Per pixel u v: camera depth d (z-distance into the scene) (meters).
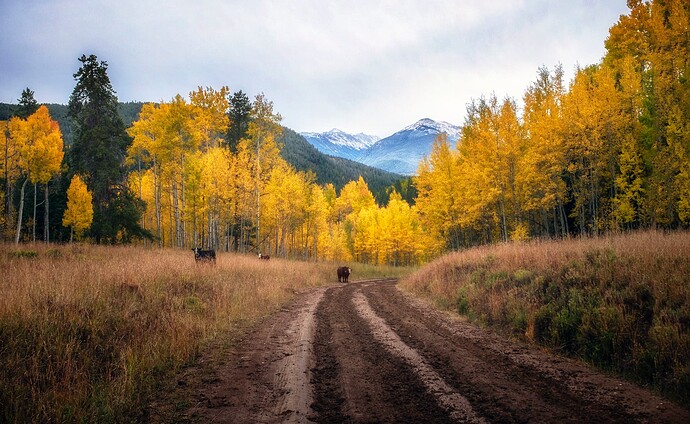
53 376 4.95
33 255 16.41
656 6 20.23
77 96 27.33
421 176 33.16
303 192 42.94
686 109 17.27
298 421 4.25
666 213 18.62
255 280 15.07
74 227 35.94
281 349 7.30
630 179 20.95
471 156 26.25
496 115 23.80
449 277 15.06
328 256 61.97
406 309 12.05
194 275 12.31
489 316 9.52
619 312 6.45
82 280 8.83
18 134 28.44
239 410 4.57
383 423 4.14
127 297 8.48
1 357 5.10
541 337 7.46
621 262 8.44
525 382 5.29
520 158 22.45
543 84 27.02
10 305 6.16
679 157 16.91
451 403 4.63
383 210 58.56
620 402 4.52
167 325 7.41
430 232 33.84
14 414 4.07
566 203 25.56
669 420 4.01
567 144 20.39
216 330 8.36
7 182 33.59
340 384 5.39
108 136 27.95
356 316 10.86
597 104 19.45
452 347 7.25
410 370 5.93
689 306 6.01
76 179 34.69
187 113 26.94
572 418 4.13
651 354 5.34
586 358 6.15
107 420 4.18
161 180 31.30
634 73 19.66
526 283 10.05
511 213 26.50
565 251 11.08
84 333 6.41
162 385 5.36
